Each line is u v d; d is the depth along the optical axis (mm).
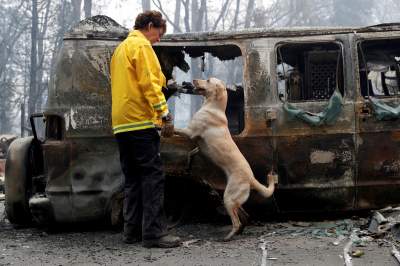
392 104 5215
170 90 6027
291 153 5184
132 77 4551
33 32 26000
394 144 5195
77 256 4395
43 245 4844
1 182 10539
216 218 5621
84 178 5074
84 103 5137
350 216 5477
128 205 4805
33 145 5934
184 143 5191
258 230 5145
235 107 7395
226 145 4867
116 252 4488
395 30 5316
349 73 5250
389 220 4832
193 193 5527
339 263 3938
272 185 4965
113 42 5258
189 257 4230
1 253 4562
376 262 3936
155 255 4328
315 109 5219
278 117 5199
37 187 5855
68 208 5074
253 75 5246
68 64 5180
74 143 5090
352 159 5180
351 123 5184
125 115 4570
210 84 4973
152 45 5297
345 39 5297
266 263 3982
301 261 4020
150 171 4617
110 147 5117
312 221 5438
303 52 5934
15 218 5789
